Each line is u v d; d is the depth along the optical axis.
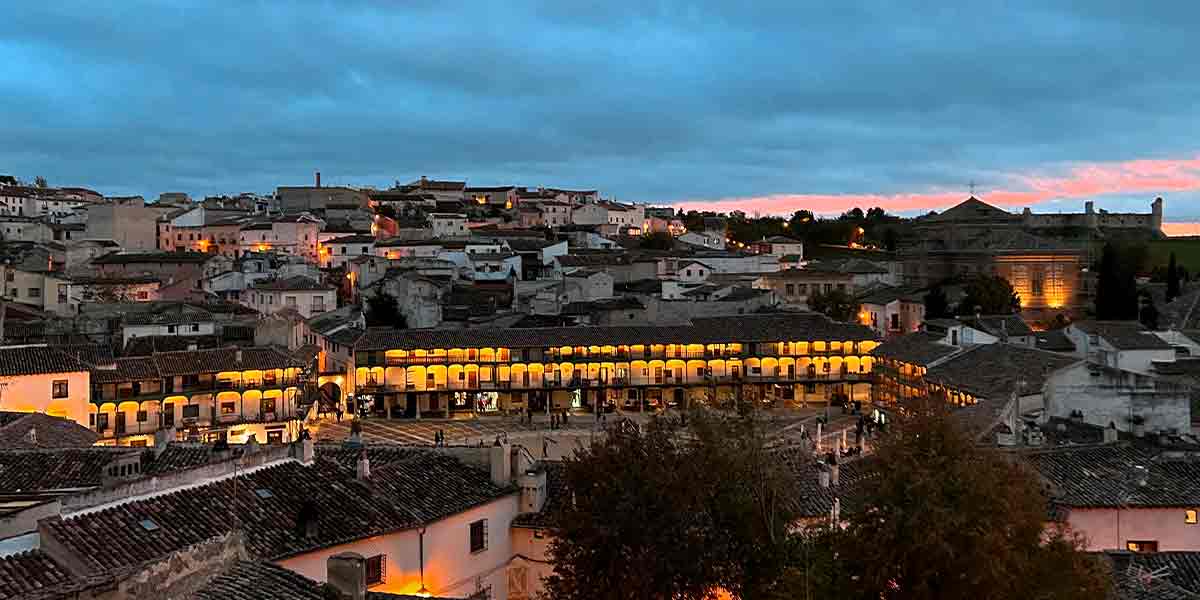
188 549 26.83
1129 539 46.06
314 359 116.81
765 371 126.69
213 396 99.31
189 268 163.38
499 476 47.94
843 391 128.00
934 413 32.75
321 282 163.75
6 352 85.31
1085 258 182.75
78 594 23.61
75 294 138.62
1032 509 30.55
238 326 119.19
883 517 30.36
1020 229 199.25
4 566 29.22
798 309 150.75
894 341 118.06
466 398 121.75
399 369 118.94
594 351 124.00
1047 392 72.75
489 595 46.19
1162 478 48.38
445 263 171.75
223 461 41.38
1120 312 145.50
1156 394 71.00
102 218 199.38
